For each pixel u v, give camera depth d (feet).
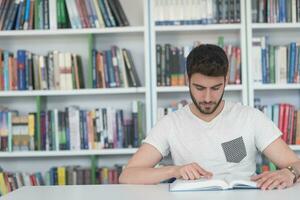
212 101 5.37
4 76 9.19
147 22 8.94
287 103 9.74
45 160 9.89
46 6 9.15
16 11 9.21
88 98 9.93
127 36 9.82
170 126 5.78
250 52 8.84
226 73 5.34
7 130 9.11
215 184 4.50
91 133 9.08
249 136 5.69
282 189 4.52
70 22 9.16
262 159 8.94
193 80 5.35
